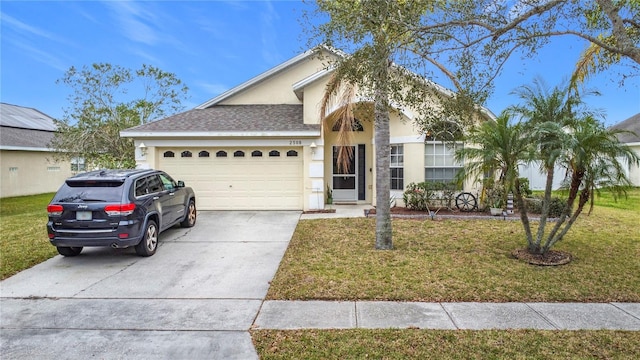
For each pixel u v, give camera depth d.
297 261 6.91
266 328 4.32
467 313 4.67
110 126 16.28
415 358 3.62
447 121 7.23
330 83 10.37
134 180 7.29
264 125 12.64
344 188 14.71
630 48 4.48
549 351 3.73
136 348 3.91
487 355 3.66
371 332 4.15
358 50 5.90
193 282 5.96
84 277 6.22
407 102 6.68
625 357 3.62
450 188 11.84
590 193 6.61
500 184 8.52
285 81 15.79
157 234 7.87
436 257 7.04
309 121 12.86
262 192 12.80
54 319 4.63
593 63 7.93
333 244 8.15
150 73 17.77
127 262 7.06
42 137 22.69
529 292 5.32
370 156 14.50
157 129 12.26
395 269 6.34
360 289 5.45
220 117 13.70
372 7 5.14
